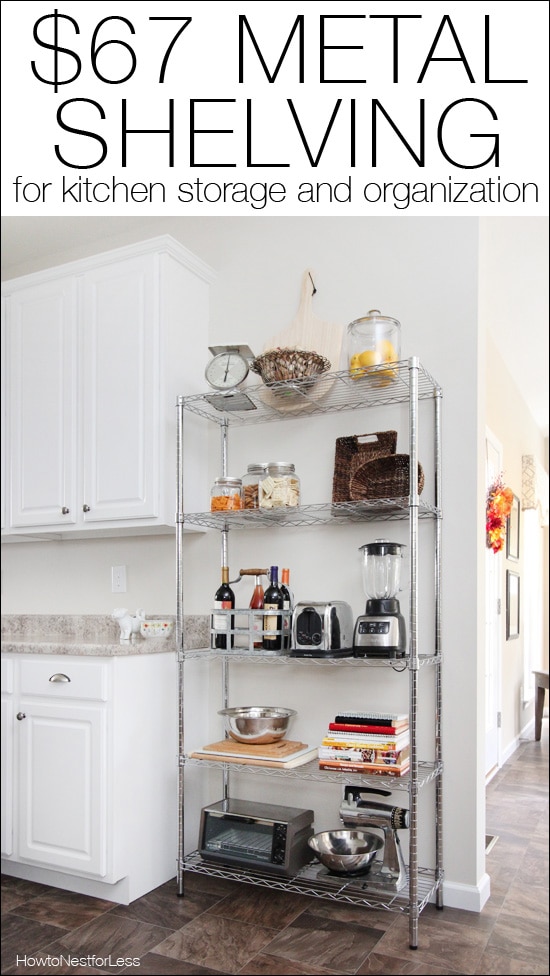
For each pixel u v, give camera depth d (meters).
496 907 2.44
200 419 3.05
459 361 2.60
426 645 2.56
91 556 3.36
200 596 3.04
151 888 2.59
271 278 3.02
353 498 2.55
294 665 2.81
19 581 3.58
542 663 8.48
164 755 2.71
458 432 2.57
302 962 2.06
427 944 2.16
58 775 2.58
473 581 2.50
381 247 2.79
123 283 2.96
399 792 2.59
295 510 2.55
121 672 2.53
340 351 2.78
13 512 3.22
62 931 2.26
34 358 3.21
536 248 3.65
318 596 2.79
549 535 8.80
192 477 2.98
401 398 2.65
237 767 2.56
